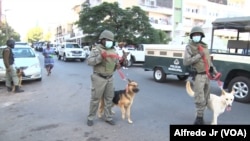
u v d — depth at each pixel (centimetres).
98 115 687
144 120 671
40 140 544
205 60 585
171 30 5166
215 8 6206
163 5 4988
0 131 601
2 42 3506
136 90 635
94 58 587
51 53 1569
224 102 597
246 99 880
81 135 568
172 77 1482
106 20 2867
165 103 854
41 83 1261
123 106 652
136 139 545
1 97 962
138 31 2906
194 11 5734
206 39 986
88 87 1145
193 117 698
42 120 676
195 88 600
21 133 586
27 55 1321
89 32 2862
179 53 1176
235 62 901
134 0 4497
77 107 801
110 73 611
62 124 641
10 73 1046
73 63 2498
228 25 925
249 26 870
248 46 877
